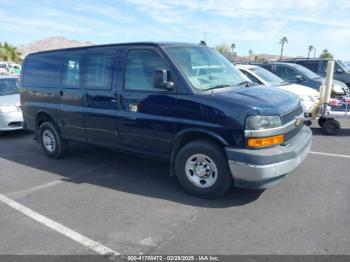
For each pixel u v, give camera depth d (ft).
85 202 13.80
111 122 15.85
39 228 11.72
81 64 17.03
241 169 12.07
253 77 26.55
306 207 12.55
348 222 11.35
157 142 14.44
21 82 21.49
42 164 19.51
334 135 24.71
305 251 9.76
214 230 11.11
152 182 15.90
